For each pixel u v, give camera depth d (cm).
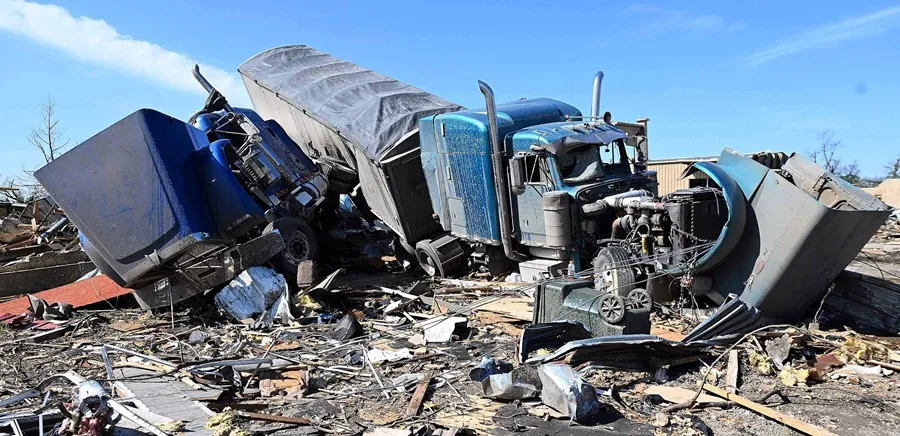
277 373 685
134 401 571
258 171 1199
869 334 746
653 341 623
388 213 1427
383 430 509
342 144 1506
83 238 1099
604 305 700
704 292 805
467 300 1040
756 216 756
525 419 526
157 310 1058
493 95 1059
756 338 684
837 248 721
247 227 1064
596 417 526
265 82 1739
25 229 1748
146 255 984
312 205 1353
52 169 1006
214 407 577
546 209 962
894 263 1417
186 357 776
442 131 1200
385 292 1138
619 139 1054
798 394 571
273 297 998
